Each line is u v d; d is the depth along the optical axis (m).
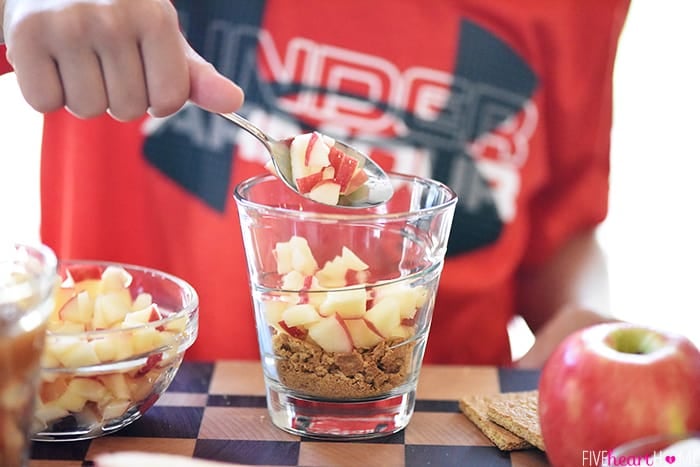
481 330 0.78
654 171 1.50
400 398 0.50
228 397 0.54
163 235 0.78
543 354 0.69
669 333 0.46
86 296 0.52
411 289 0.49
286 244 0.49
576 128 0.80
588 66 0.79
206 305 0.78
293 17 0.76
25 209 1.17
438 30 0.76
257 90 0.77
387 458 0.48
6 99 1.23
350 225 0.49
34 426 0.48
